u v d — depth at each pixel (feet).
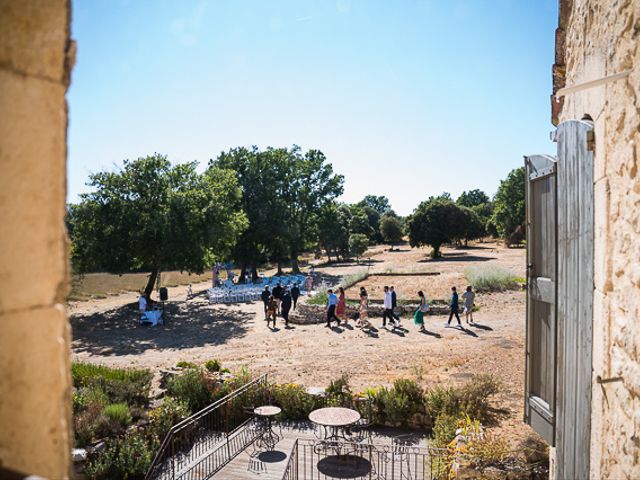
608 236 8.01
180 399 34.22
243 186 130.11
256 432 31.07
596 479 8.46
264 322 69.56
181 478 25.30
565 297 10.16
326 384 37.91
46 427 4.25
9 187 4.01
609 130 8.05
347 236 198.49
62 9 4.51
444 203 170.81
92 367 39.78
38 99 4.27
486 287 82.74
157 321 71.36
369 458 26.84
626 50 7.32
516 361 40.91
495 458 20.47
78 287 103.09
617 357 7.52
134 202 82.33
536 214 12.25
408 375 38.73
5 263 3.96
